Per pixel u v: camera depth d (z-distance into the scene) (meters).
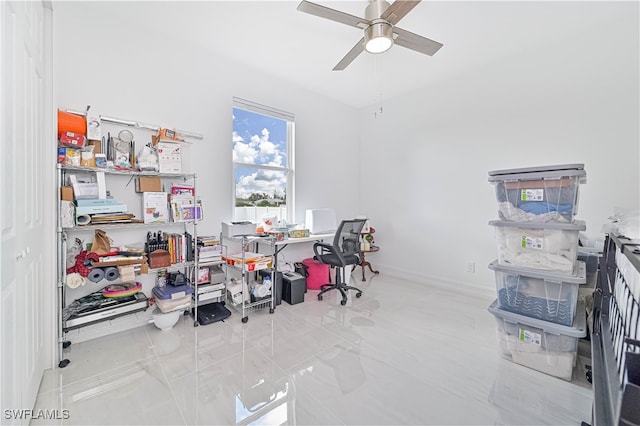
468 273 3.31
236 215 3.16
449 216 3.47
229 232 2.72
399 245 4.00
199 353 1.96
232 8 2.21
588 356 1.90
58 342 1.80
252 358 1.91
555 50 2.64
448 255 3.48
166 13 2.27
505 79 2.95
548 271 1.71
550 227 1.69
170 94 2.57
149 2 2.14
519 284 1.86
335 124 4.14
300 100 3.67
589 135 2.48
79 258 1.91
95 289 2.21
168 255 2.30
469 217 3.29
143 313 2.36
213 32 2.52
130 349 2.00
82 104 2.13
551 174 1.67
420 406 1.48
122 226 2.09
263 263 2.60
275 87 3.38
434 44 2.07
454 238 3.42
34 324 1.46
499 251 1.93
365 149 4.42
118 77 2.29
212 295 2.58
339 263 2.98
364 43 2.00
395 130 4.02
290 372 1.76
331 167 4.11
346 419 1.39
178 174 2.41
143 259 2.14
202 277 2.59
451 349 2.04
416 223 3.80
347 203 4.35
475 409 1.46
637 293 0.88
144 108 2.42
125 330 2.28
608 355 1.17
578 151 2.54
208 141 2.82
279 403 1.49
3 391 0.99
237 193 3.18
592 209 2.47
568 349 1.66
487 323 2.48
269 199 3.47
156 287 2.43
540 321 1.74
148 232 2.43
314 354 1.96
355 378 1.70
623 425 0.65
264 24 2.40
